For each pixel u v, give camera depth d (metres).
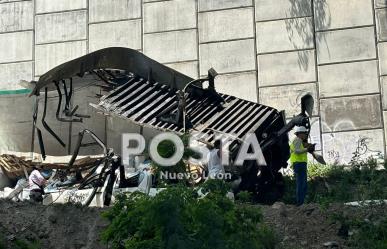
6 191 18.33
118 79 17.58
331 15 22.56
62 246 12.48
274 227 12.87
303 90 22.33
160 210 9.54
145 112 16.62
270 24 22.94
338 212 13.08
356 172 18.69
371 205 13.10
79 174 16.58
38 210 13.34
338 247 12.33
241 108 17.05
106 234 10.38
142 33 23.78
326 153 21.83
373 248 12.17
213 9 23.38
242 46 23.02
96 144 18.31
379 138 21.61
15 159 19.73
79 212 13.23
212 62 23.12
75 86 19.20
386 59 22.05
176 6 23.66
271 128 17.02
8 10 24.88
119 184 15.53
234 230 9.77
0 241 11.70
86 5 24.34
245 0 23.20
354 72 22.16
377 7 22.38
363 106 21.88
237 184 15.46
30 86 20.67
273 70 22.66
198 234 9.45
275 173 17.16
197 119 16.39
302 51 22.56
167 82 17.31
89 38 24.19
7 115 20.88
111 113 16.59
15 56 24.61
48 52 24.41
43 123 18.14
